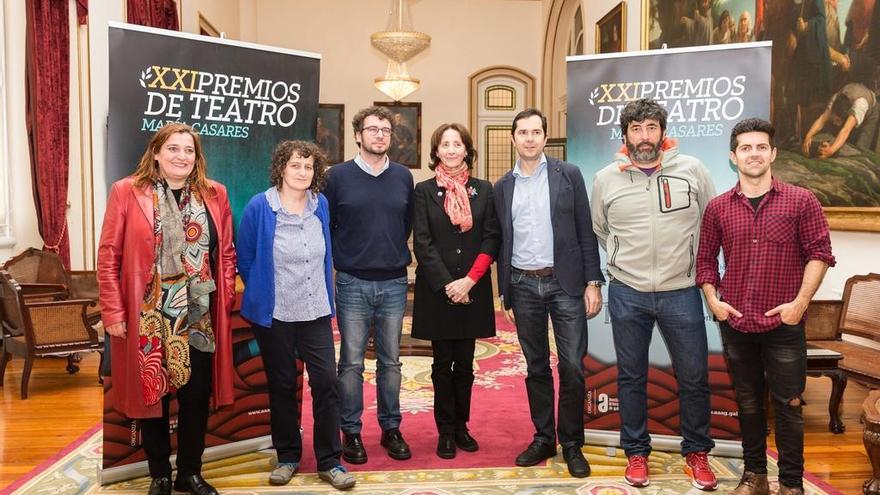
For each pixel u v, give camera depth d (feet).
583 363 11.84
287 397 11.05
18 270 19.49
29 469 12.03
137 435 11.32
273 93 12.20
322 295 10.79
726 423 12.34
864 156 16.48
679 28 24.52
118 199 9.78
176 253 9.78
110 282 9.64
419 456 12.34
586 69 12.65
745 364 10.07
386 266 11.70
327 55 43.16
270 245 10.46
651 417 12.67
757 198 9.76
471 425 14.19
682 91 12.19
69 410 15.55
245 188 12.03
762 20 20.02
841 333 16.28
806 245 9.49
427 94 43.68
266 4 42.86
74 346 17.01
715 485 10.84
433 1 43.47
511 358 20.54
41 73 19.99
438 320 11.77
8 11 20.10
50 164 20.34
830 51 17.49
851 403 16.07
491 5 43.73
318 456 11.10
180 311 9.77
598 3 32.32
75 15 21.98
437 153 12.01
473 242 11.84
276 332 10.67
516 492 10.80
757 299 9.62
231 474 11.44
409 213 12.24
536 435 12.09
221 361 10.28
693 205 10.73
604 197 11.23
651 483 11.14
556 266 11.27
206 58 11.60
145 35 11.13
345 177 11.67
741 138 9.65
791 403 9.68
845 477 11.66
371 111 11.47
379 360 12.26
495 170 44.52
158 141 9.80
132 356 9.66
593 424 12.85
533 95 44.24
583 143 12.71
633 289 10.91
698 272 10.46
